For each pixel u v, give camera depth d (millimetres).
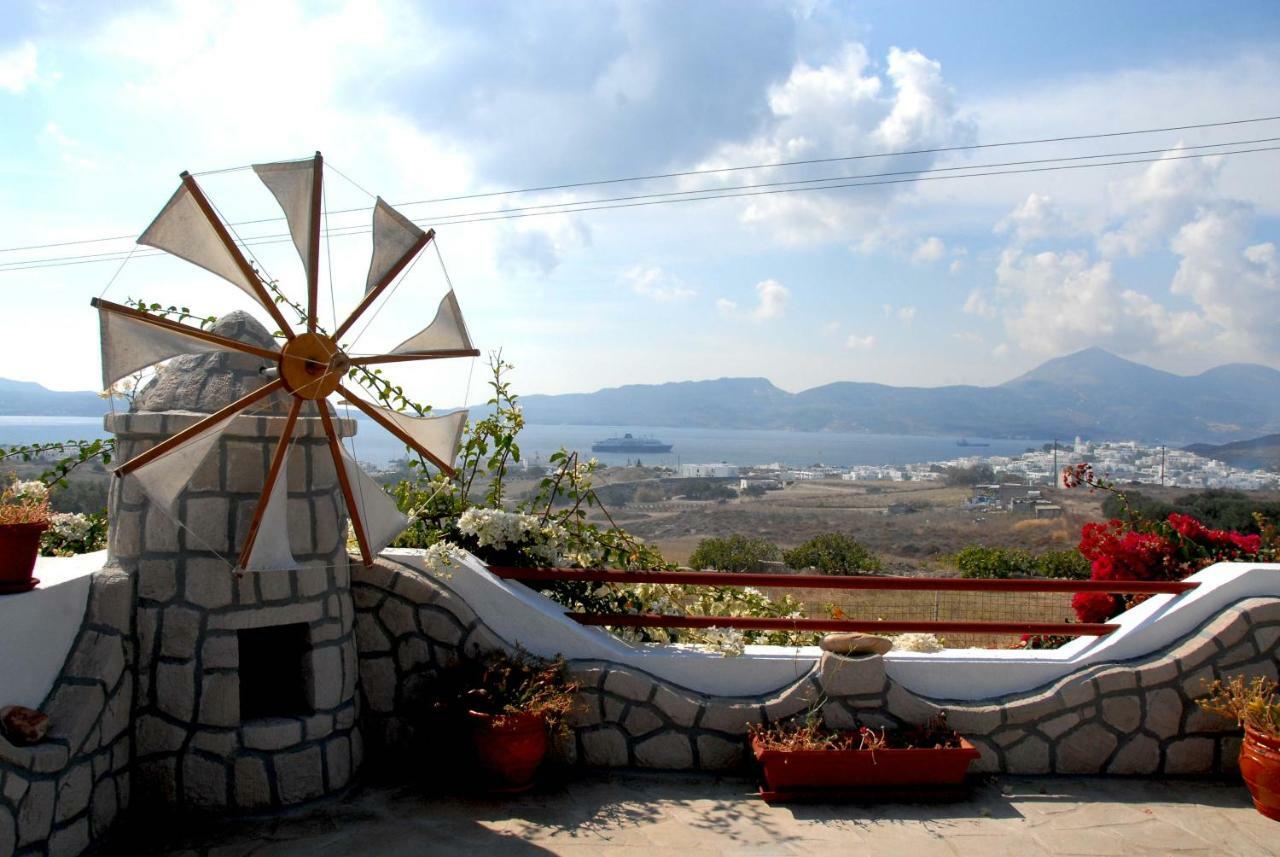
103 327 3857
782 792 4609
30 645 3625
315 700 4414
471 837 4141
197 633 4133
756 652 5199
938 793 4645
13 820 3275
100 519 6137
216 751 4141
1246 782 4621
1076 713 4973
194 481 4141
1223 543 6348
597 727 4957
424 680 4891
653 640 5801
